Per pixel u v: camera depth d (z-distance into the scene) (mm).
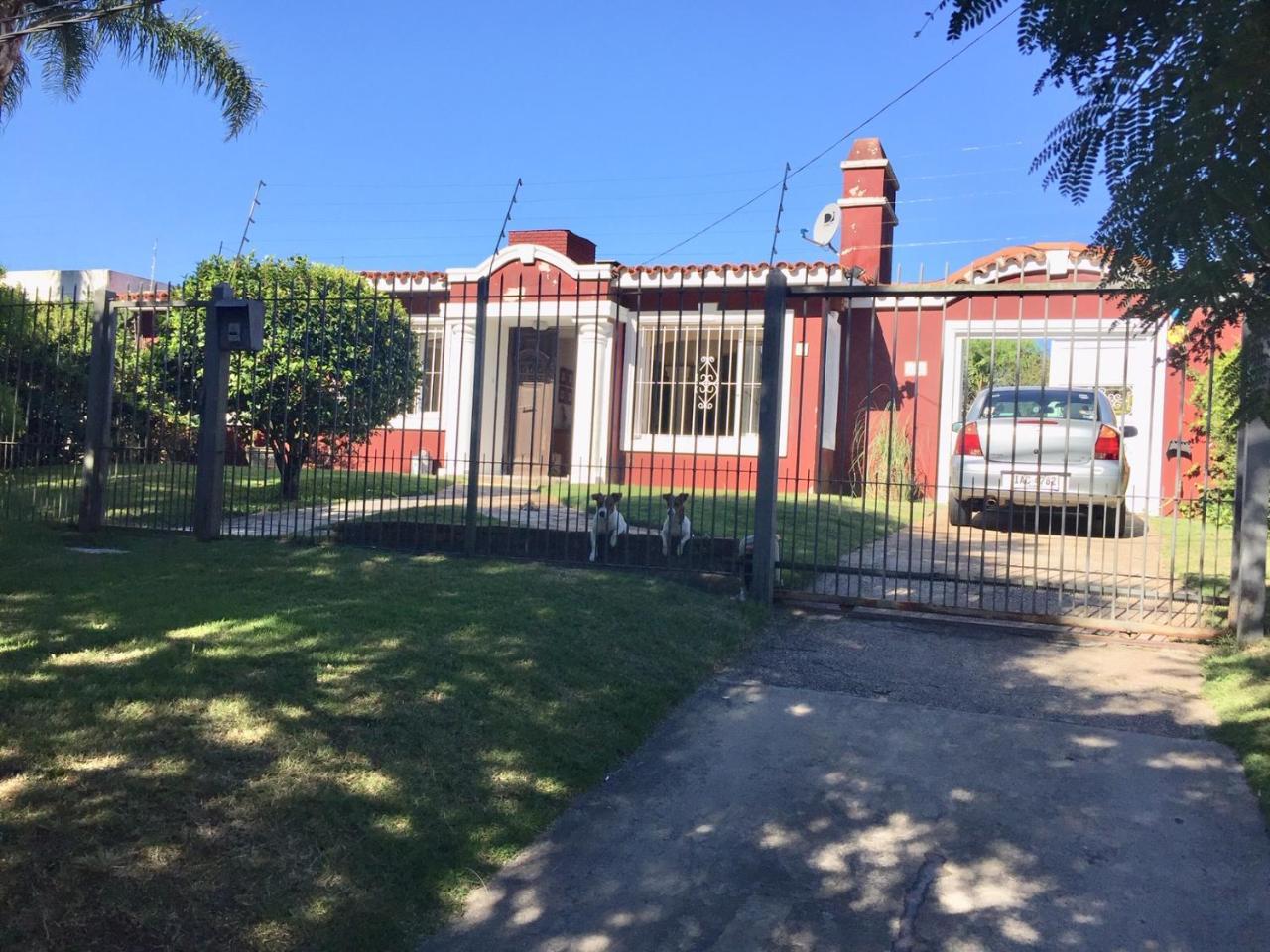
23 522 8719
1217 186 1630
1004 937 3117
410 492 10789
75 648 4730
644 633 5680
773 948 3074
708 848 3654
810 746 4535
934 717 4859
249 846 3234
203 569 6812
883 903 3307
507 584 6469
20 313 9773
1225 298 1677
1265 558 5789
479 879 3385
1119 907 3268
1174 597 6492
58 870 2961
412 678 4590
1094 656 5809
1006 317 13320
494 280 14445
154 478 9336
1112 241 1781
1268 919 3189
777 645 6020
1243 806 3922
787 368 13508
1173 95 1712
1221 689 5117
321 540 8094
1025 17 1946
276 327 8797
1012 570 8133
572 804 3947
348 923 3008
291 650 4828
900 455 13539
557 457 15039
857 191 15523
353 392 9469
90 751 3627
